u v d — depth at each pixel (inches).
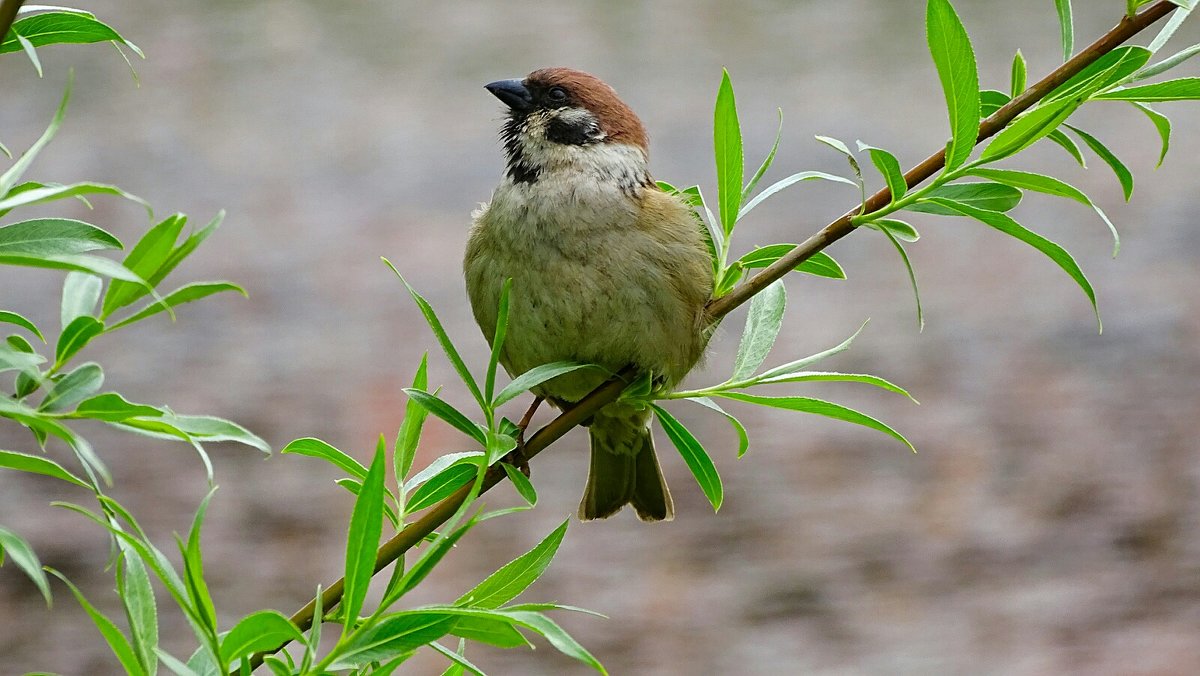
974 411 553.9
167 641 402.9
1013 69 154.2
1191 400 553.0
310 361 604.1
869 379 150.7
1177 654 393.7
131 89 1016.2
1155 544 444.5
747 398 154.8
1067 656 395.5
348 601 109.7
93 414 104.3
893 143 862.5
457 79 1037.8
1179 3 140.3
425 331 637.9
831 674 390.6
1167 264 692.7
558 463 534.3
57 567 448.5
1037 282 685.3
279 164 861.8
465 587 438.6
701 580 446.9
